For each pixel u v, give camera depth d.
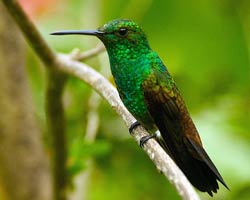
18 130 12.20
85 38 13.64
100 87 10.33
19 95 12.22
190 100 13.45
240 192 12.50
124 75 10.80
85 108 12.79
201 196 12.60
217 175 9.99
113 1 13.52
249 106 13.16
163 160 8.59
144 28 13.54
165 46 13.59
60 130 11.72
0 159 12.25
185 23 13.59
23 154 12.26
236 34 13.70
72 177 11.84
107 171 13.36
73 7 13.69
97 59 13.25
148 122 10.75
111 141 13.20
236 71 13.71
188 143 10.58
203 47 13.65
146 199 13.38
